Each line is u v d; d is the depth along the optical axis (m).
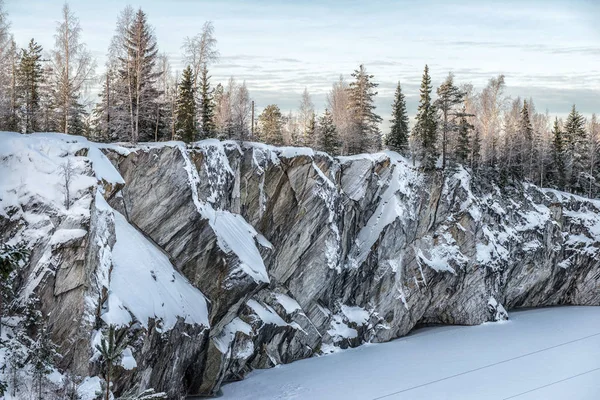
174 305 41.34
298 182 60.34
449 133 88.69
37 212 34.84
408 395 48.34
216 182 52.09
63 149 38.06
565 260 92.38
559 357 60.34
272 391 48.34
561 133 111.94
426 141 77.75
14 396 29.27
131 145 46.03
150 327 37.69
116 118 58.19
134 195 44.81
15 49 63.88
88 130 64.56
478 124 105.81
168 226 45.88
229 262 47.50
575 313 84.81
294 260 60.09
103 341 22.64
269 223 58.78
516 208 88.75
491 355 61.00
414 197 73.50
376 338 66.38
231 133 72.19
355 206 68.00
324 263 61.56
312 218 60.97
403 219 70.50
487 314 76.69
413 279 71.44
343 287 65.31
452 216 76.38
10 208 34.84
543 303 91.19
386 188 71.06
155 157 45.84
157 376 38.75
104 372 33.56
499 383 51.91
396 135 82.38
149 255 42.84
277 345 56.34
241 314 52.53
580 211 96.56
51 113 61.91
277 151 60.16
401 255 70.38
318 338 60.59
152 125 60.84
